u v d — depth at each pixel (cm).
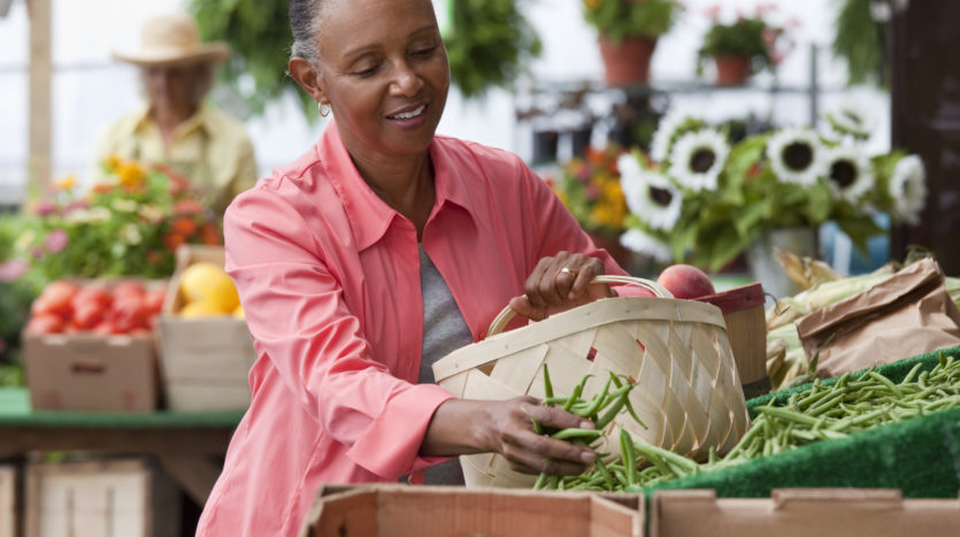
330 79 152
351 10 147
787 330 221
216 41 630
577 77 648
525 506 106
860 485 112
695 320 143
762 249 331
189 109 440
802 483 110
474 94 654
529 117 633
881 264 557
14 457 381
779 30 599
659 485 110
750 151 326
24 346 350
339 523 104
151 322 352
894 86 340
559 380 136
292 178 158
